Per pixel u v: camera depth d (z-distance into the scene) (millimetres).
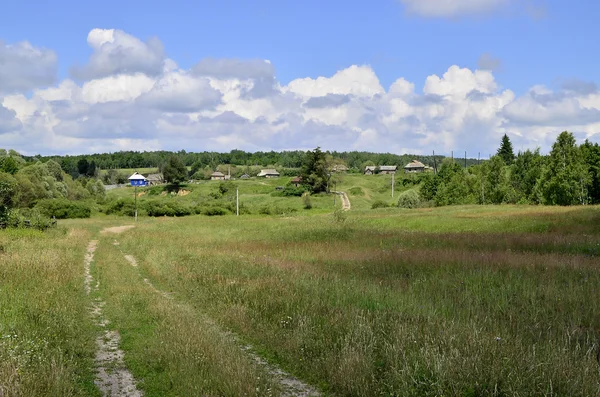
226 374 6621
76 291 13461
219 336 8523
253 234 34188
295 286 12578
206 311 11305
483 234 26312
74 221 59281
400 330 7879
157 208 75812
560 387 5965
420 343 7504
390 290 11977
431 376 6309
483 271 14320
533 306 10008
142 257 22391
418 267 16203
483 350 6883
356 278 14266
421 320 9008
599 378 6109
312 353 7758
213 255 21062
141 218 68812
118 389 6719
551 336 8047
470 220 34656
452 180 73625
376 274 15562
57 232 34031
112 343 8953
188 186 129375
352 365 6715
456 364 6457
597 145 60656
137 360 7836
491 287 12250
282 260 19297
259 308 10898
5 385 5938
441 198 74562
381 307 10117
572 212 33750
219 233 36375
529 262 15570
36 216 36125
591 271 13578
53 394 6027
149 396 6457
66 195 86875
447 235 26969
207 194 116375
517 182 74000
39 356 7066
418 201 78562
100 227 48562
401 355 6996
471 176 73375
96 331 9656
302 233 31562
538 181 55688
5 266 15195
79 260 20906
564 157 52781
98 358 8062
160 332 8945
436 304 10430
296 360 7633
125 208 75812
